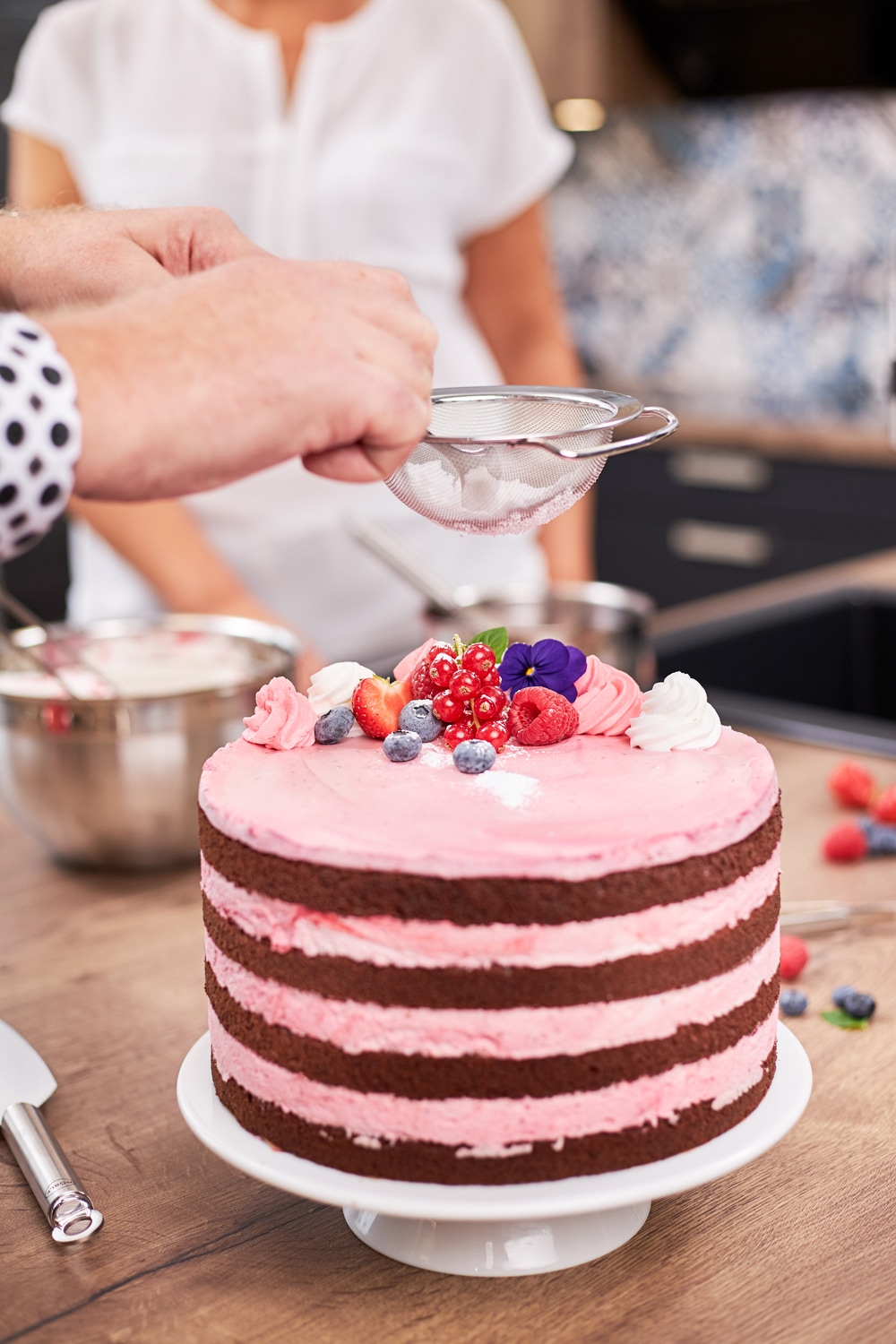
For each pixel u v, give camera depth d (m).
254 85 1.85
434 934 0.63
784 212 3.58
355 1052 0.66
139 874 1.20
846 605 1.88
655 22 3.29
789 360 3.66
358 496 1.91
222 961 0.71
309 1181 0.66
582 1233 0.71
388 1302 0.68
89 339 0.62
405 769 0.74
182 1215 0.75
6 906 1.14
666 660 1.67
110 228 0.85
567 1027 0.64
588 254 3.98
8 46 2.74
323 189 1.86
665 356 3.90
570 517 2.00
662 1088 0.66
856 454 3.10
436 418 0.82
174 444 0.62
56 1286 0.70
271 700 0.80
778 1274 0.69
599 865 0.63
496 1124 0.65
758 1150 0.68
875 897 1.09
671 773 0.73
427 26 1.90
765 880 0.70
